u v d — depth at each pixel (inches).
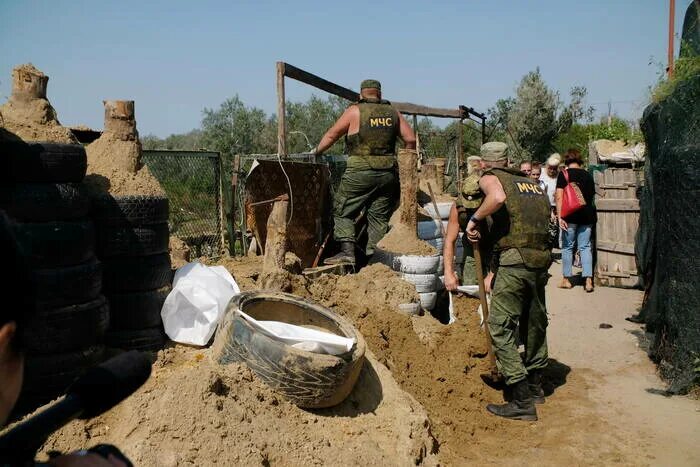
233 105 830.5
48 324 147.6
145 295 176.7
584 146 963.3
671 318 243.4
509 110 1267.2
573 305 372.8
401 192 282.0
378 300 236.8
